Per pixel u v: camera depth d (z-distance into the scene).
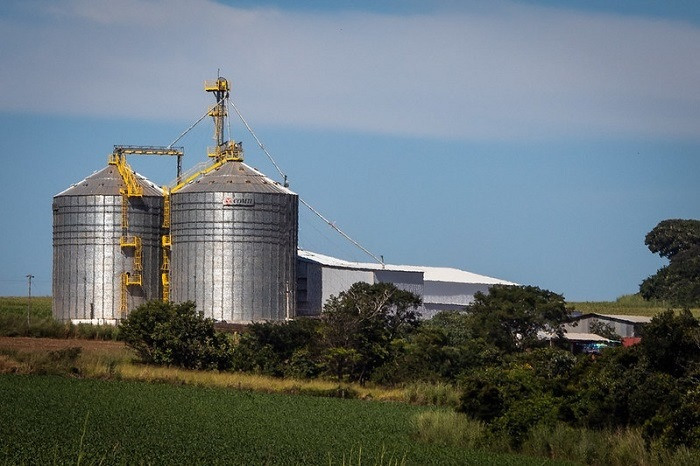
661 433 175.88
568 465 170.12
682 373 196.75
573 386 196.25
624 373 190.62
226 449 165.88
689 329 198.50
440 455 174.25
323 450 172.25
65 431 173.00
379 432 196.38
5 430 171.25
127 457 154.00
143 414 199.88
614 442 175.88
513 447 185.00
